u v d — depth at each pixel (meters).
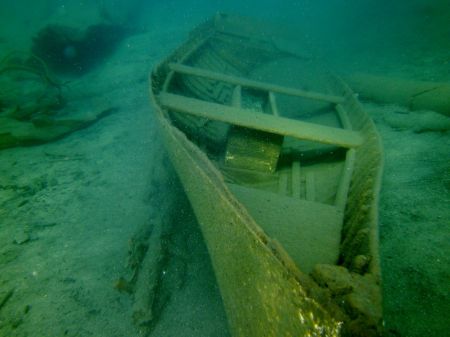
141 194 4.64
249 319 1.95
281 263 1.58
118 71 10.31
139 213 4.25
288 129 3.90
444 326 2.40
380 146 3.44
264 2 27.62
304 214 2.79
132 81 9.46
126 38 13.61
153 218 4.10
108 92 8.82
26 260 3.54
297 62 8.70
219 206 2.13
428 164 4.06
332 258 2.37
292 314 1.54
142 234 3.73
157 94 4.55
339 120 5.34
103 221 4.15
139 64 10.85
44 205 4.45
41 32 9.67
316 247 2.46
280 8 23.36
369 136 3.90
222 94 6.75
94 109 7.53
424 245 3.04
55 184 4.93
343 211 2.88
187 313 3.04
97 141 6.27
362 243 2.18
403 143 4.69
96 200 4.56
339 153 4.25
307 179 4.08
